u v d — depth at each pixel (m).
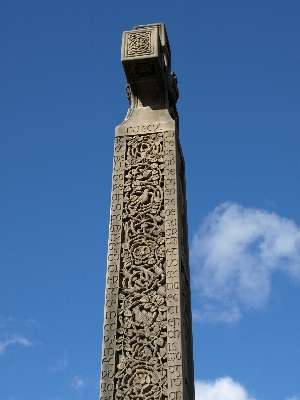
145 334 10.22
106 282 10.82
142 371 9.92
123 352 10.14
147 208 11.51
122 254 11.08
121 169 12.05
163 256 10.94
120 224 11.41
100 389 9.85
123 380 9.88
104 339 10.29
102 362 10.09
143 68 12.65
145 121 12.58
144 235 11.21
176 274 10.71
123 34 12.84
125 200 11.67
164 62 13.43
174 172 11.84
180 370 9.82
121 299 10.62
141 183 11.82
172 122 12.46
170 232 11.16
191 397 10.69
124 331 10.31
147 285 10.67
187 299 11.52
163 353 10.02
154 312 10.39
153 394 9.70
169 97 13.44
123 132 12.48
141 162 12.08
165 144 12.20
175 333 10.15
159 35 13.56
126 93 13.38
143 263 10.94
